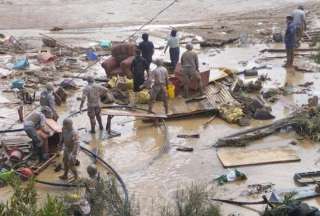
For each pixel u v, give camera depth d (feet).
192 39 106.01
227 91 76.69
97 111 65.41
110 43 99.91
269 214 47.11
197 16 126.31
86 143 63.46
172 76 76.89
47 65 89.71
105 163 58.49
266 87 80.28
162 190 53.62
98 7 130.93
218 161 59.62
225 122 69.46
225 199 51.72
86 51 97.66
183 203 48.24
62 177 54.95
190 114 70.03
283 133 66.18
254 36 108.88
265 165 58.54
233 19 123.95
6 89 79.36
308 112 69.05
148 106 73.31
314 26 115.96
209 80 79.25
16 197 40.01
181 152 61.67
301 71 87.86
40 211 38.63
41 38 106.22
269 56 96.12
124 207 46.80
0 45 99.55
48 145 59.62
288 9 133.49
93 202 46.50
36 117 58.75
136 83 76.89
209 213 46.65
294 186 54.13
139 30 112.88
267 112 69.82
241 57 95.30
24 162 57.82
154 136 65.67
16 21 118.42
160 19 122.62
